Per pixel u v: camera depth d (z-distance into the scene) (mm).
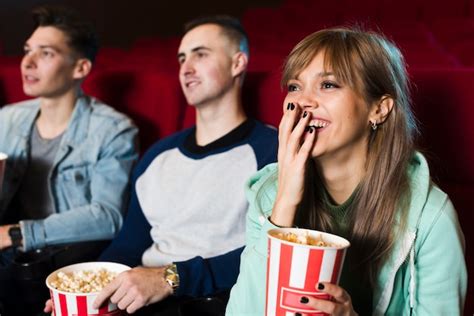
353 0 2797
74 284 726
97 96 1302
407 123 669
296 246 486
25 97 1412
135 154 1172
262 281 615
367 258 650
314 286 496
